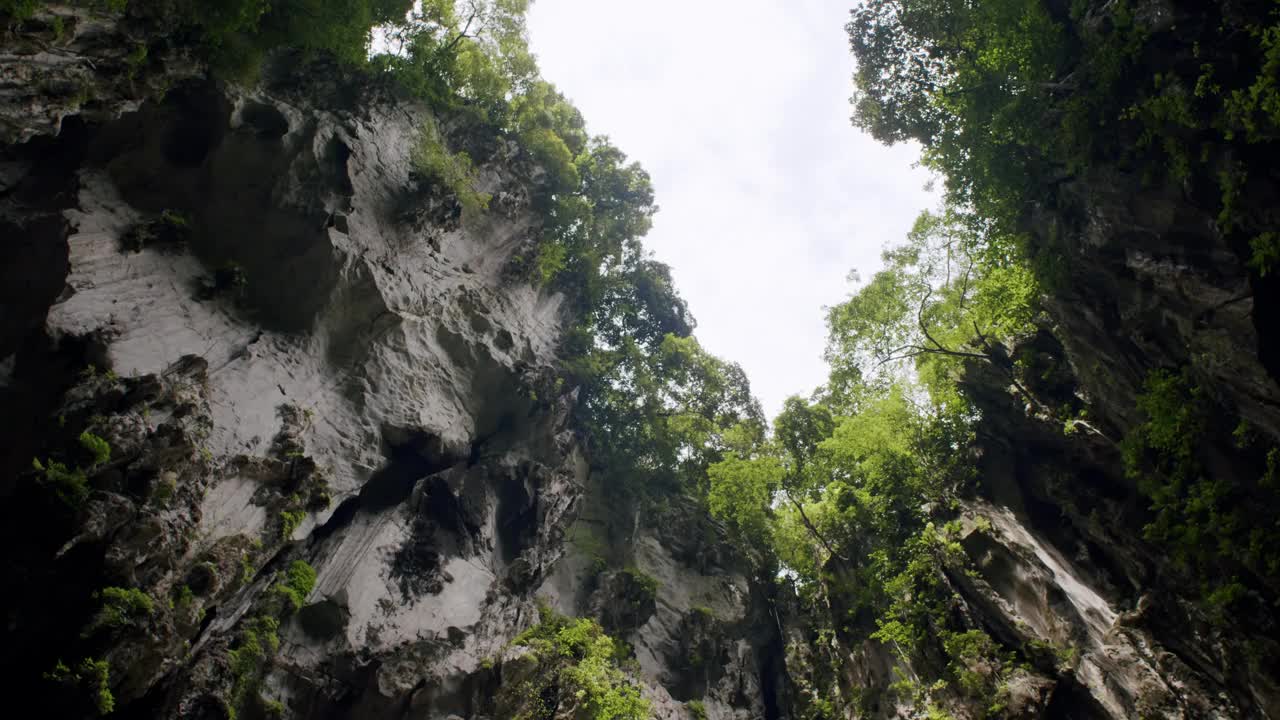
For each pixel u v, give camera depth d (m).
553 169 51.12
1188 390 23.72
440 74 43.72
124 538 19.70
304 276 31.34
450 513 37.69
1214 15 21.19
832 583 44.06
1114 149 24.17
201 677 23.67
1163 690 24.39
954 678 31.59
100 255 24.81
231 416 26.31
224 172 29.38
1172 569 25.98
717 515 55.03
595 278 54.56
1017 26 27.31
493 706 32.59
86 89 23.22
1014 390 35.31
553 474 43.25
